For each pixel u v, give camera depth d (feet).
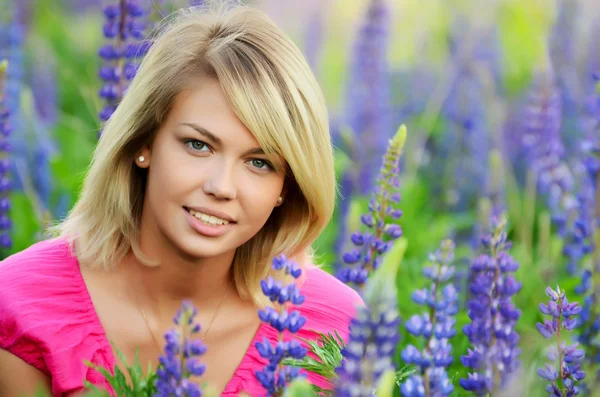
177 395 15.53
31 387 22.16
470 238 41.88
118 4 31.89
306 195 22.08
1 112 33.88
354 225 33.14
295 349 16.99
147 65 21.38
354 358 14.56
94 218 22.85
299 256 24.17
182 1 32.96
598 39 53.16
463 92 51.21
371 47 50.88
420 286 33.73
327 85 67.46
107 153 22.08
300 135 21.12
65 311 22.29
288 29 74.13
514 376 17.37
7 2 53.98
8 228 33.68
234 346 23.15
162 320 22.81
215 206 20.30
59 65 59.88
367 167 46.62
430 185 49.90
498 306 18.12
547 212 44.27
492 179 40.27
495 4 61.05
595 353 23.94
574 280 33.63
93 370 21.98
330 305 24.09
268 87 20.42
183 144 20.53
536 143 41.37
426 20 68.39
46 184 42.63
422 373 15.80
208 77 20.47
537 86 42.32
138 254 22.40
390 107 53.01
